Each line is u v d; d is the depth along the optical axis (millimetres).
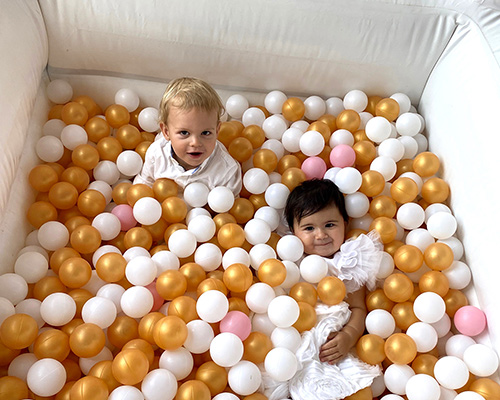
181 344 1312
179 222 1695
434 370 1379
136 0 1721
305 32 1802
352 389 1365
